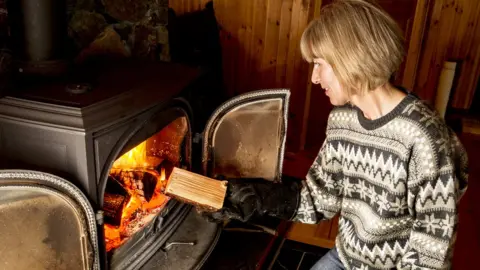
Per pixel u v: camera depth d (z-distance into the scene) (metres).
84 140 1.17
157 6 2.07
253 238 1.94
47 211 1.14
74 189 1.16
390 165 1.11
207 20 2.83
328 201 1.36
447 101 3.60
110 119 1.24
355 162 1.20
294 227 2.21
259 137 1.78
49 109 1.18
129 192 1.67
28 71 1.35
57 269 1.21
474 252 2.15
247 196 1.40
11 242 1.10
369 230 1.21
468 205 2.56
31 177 1.08
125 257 1.48
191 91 1.83
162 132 1.78
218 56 2.88
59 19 1.37
